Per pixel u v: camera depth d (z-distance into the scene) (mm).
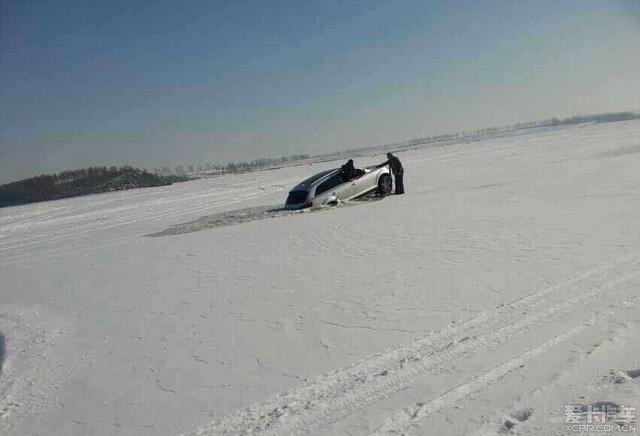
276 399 4086
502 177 21750
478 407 3562
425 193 18891
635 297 5340
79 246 16516
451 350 4578
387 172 19672
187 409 4113
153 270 10234
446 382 3994
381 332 5242
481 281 6543
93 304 8039
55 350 6078
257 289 7641
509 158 33281
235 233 14211
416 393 3885
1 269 13672
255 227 14969
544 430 3193
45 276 11375
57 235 21125
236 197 28562
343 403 3889
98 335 6422
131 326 6602
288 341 5344
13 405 4711
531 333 4727
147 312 7156
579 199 12336
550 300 5543
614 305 5184
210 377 4684
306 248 10500
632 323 4668
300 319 6004
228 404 4102
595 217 9828
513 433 3209
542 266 6875
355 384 4168
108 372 5168
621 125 69812
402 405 3736
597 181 15383
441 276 7023
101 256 13281
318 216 15539
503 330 4883
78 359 5676
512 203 13102
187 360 5180
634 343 4242
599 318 4887
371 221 12961
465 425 3359
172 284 8711
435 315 5527
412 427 3424
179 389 4520
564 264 6840
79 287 9539
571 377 3807
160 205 28547
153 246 13758
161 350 5566
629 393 3484
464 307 5656
